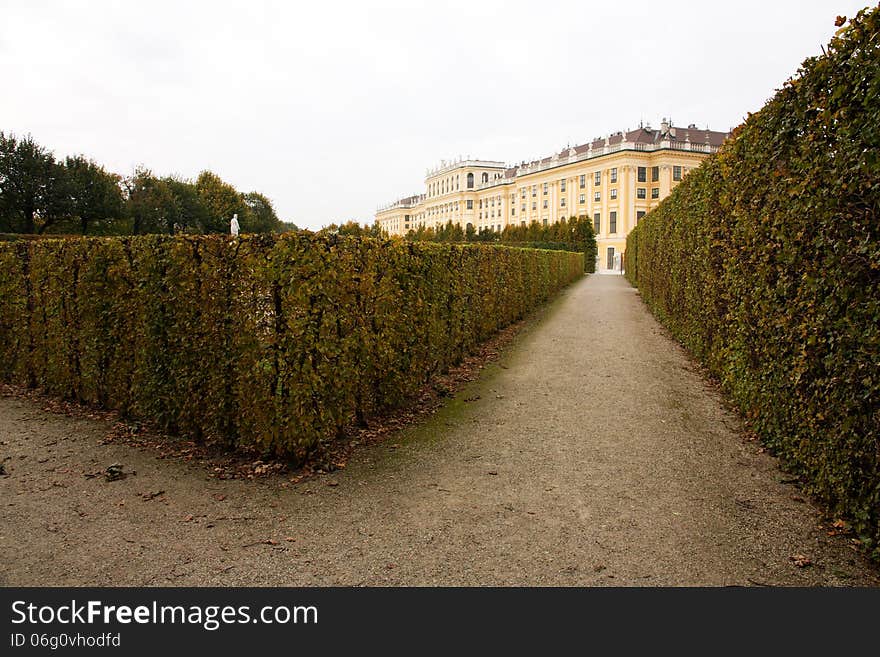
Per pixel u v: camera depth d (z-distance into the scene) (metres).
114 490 4.33
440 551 3.40
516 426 5.85
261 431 4.71
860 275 3.26
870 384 3.13
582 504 4.00
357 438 5.51
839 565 3.17
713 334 7.45
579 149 75.81
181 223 51.38
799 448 4.17
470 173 99.62
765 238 4.93
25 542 3.54
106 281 6.22
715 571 3.14
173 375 5.37
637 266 25.14
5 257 7.91
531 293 16.41
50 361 7.15
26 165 38.88
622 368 8.50
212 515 3.90
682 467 4.65
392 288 6.20
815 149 3.89
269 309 4.60
